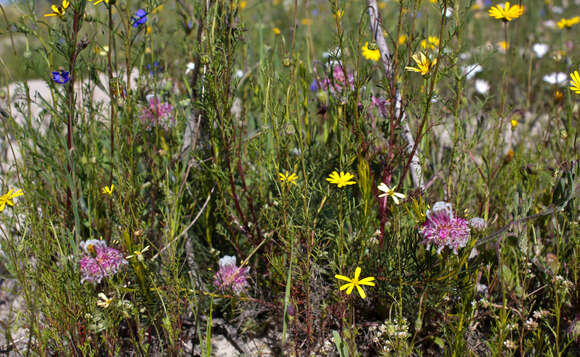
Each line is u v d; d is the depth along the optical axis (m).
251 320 0.99
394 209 0.94
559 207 0.90
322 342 0.95
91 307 0.90
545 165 1.10
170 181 1.02
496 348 0.89
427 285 0.90
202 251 1.03
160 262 0.97
